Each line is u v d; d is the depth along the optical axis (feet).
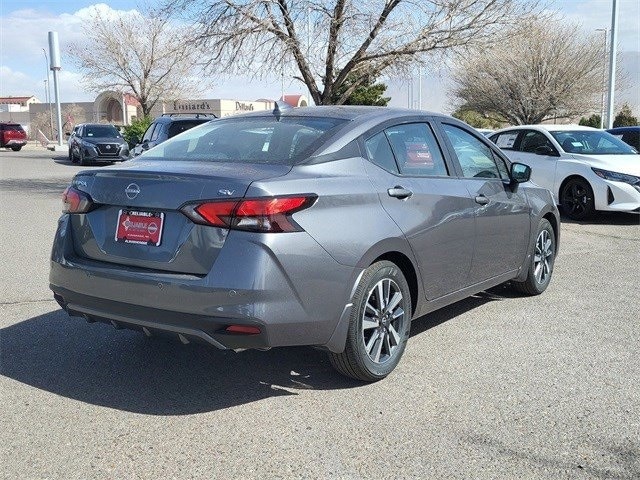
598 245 31.50
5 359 15.94
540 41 116.06
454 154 17.35
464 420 12.80
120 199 13.44
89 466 11.12
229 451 11.62
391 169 15.19
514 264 19.81
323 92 46.47
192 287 12.31
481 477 10.78
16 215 39.70
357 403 13.57
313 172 13.52
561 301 21.26
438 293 16.33
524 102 125.18
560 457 11.41
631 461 11.30
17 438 12.06
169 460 11.32
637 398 13.82
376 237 13.91
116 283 13.17
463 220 16.70
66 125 211.20
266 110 17.08
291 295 12.56
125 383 14.57
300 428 12.48
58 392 14.08
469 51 44.75
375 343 14.43
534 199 20.56
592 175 38.01
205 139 15.61
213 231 12.40
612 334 17.94
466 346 16.98
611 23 84.43
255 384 14.55
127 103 182.70
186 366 15.58
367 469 11.03
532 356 16.25
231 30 42.86
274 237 12.33
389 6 43.62
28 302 20.75
